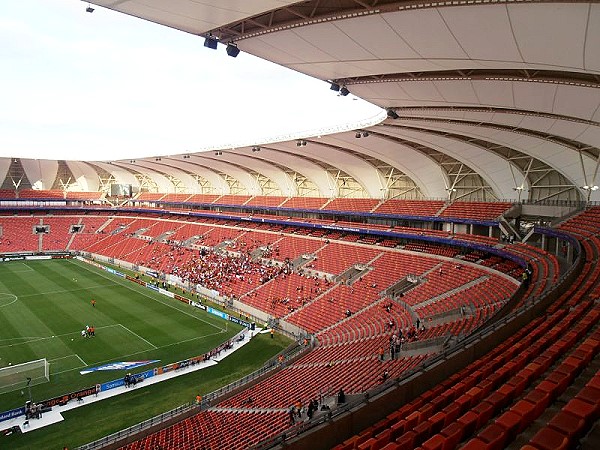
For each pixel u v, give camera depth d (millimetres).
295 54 23016
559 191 45906
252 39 20828
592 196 41531
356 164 63062
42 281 65938
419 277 48250
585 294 19578
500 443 7930
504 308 22281
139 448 23750
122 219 105125
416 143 50062
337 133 47688
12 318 47656
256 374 34312
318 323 45000
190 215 97062
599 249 27672
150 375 34438
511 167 47656
